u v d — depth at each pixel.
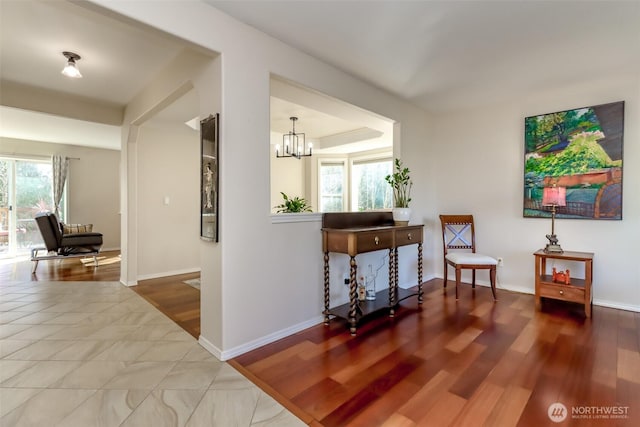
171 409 1.61
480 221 4.05
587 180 3.29
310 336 2.54
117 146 6.94
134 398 1.70
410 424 1.51
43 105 3.52
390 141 5.68
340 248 2.69
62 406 1.64
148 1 1.79
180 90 2.71
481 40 2.43
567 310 3.10
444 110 4.20
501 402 1.67
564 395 1.72
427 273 4.34
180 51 2.60
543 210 3.55
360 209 6.79
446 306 3.25
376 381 1.87
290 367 2.04
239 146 2.22
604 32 2.31
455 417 1.56
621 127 3.11
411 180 3.97
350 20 2.19
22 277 4.56
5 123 4.91
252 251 2.31
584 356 2.15
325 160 6.97
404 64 2.86
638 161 3.05
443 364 2.07
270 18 2.18
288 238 2.57
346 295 3.14
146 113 3.38
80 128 5.25
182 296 3.62
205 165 2.32
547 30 2.29
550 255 3.08
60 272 4.89
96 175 7.09
